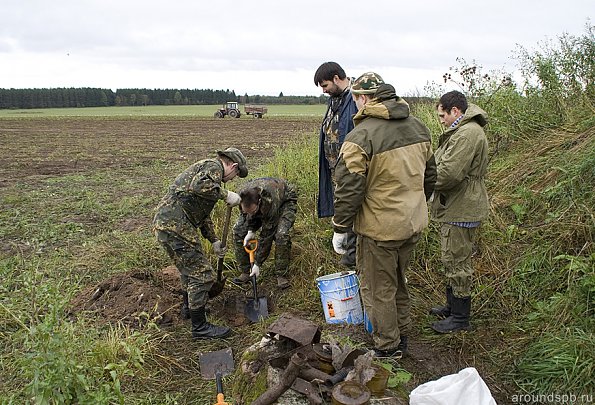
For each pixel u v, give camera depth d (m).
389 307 3.50
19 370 3.72
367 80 3.38
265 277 5.43
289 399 2.93
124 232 7.16
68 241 6.84
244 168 4.50
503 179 6.13
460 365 3.75
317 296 4.91
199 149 19.22
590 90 6.92
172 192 4.32
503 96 7.39
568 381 3.30
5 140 23.25
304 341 3.05
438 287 4.92
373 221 3.30
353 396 2.55
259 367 3.42
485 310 4.42
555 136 6.40
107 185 11.20
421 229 3.39
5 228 7.43
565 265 4.48
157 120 39.97
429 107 8.43
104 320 4.50
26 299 4.64
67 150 19.02
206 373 3.83
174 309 4.75
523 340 3.91
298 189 6.79
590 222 4.60
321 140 4.96
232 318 4.80
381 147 3.17
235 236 5.21
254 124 34.00
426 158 3.45
